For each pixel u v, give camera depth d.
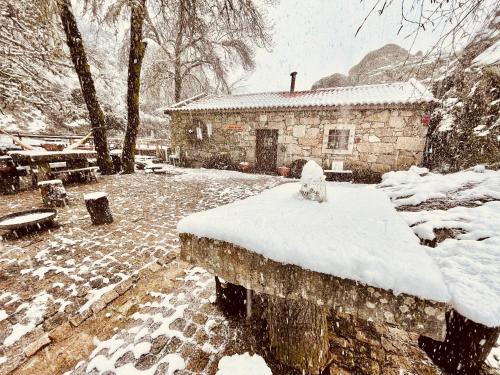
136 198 6.05
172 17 8.76
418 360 1.74
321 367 1.67
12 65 8.51
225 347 1.84
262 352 1.79
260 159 10.70
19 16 7.57
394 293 1.04
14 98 8.15
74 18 7.59
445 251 1.72
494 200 2.29
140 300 2.37
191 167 11.97
